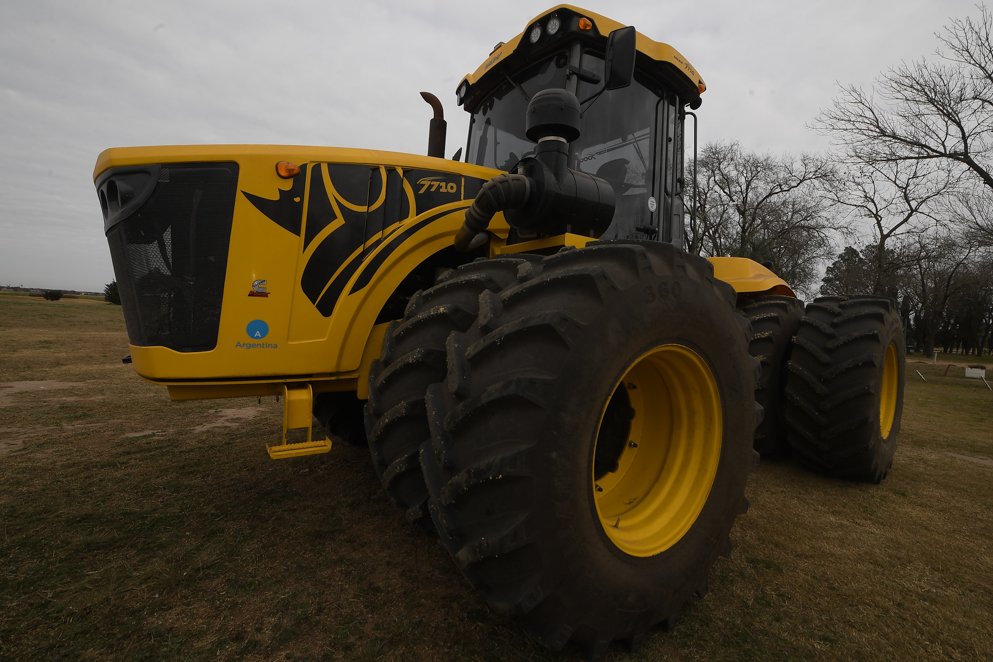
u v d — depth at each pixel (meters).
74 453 3.65
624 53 2.38
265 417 4.86
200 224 2.07
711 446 1.96
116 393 6.04
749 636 1.84
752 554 2.46
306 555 2.22
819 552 2.51
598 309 1.55
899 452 4.75
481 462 1.44
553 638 1.51
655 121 3.28
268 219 2.12
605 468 2.02
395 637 1.71
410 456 1.78
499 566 1.45
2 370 7.49
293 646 1.65
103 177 2.12
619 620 1.61
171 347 2.05
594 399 1.52
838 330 3.52
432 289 2.02
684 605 2.01
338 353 2.22
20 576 2.02
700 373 1.91
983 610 2.06
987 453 4.82
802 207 26.97
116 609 1.82
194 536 2.37
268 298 2.11
